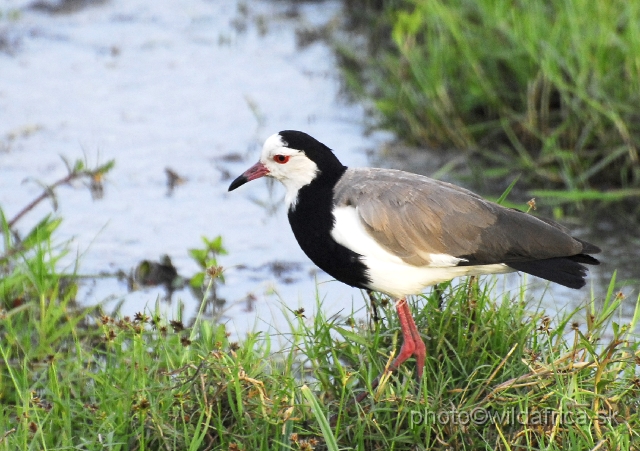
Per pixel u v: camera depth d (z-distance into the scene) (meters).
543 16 15.04
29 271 10.38
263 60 18.55
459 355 9.05
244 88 17.48
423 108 15.30
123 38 19.47
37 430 8.20
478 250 9.32
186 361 9.01
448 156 14.97
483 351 8.89
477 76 14.98
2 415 8.70
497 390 8.35
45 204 13.91
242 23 20.03
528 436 8.20
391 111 15.64
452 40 15.70
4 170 14.73
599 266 12.30
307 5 20.77
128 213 13.81
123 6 20.97
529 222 9.41
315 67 18.19
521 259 9.37
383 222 9.34
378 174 9.80
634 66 13.91
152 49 19.03
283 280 12.23
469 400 8.45
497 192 13.98
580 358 8.99
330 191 9.76
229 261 12.69
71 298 11.18
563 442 8.16
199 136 15.95
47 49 18.91
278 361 10.21
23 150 15.34
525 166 14.24
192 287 11.98
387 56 16.41
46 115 16.48
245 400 8.35
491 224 9.38
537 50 14.59
